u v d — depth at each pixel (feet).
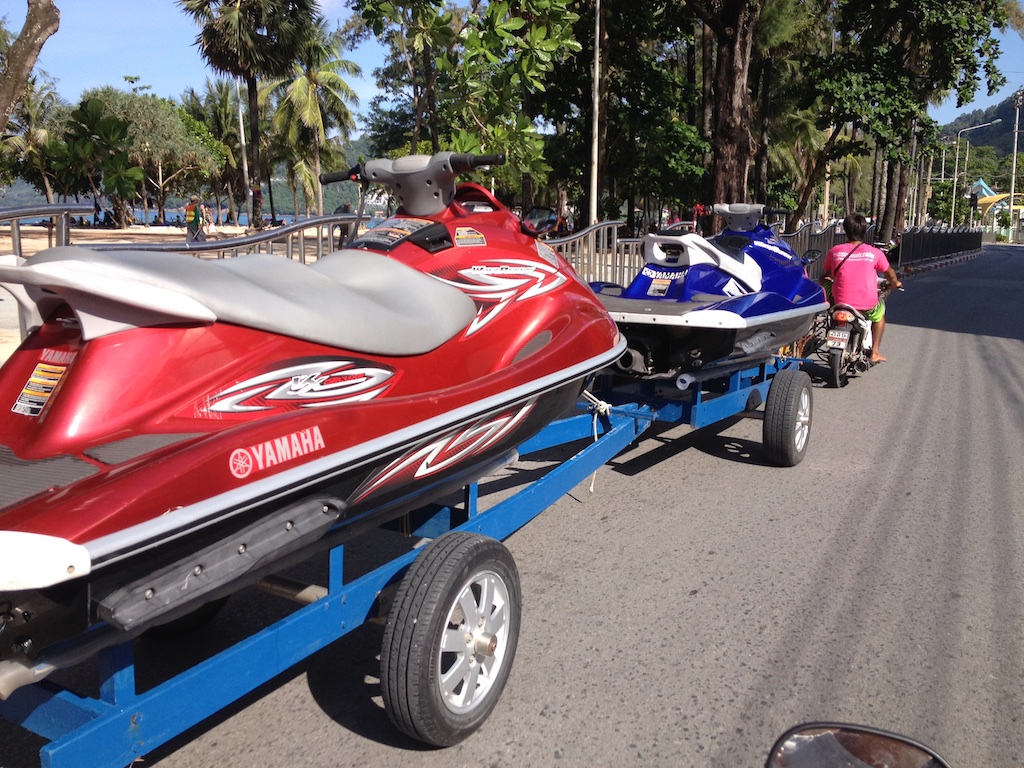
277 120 163.43
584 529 17.16
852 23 60.13
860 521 17.66
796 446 21.16
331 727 10.68
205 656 12.16
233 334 8.69
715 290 20.92
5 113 22.35
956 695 11.37
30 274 7.68
